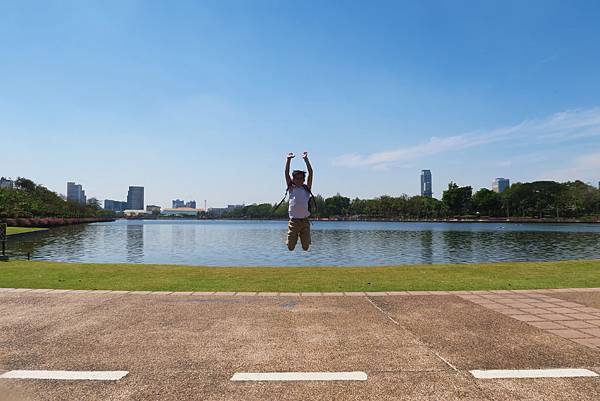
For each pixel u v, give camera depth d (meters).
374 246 36.69
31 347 4.48
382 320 5.68
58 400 3.20
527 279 9.73
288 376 3.70
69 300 6.91
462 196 126.31
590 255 27.77
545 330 5.20
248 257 27.50
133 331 5.11
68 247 33.25
